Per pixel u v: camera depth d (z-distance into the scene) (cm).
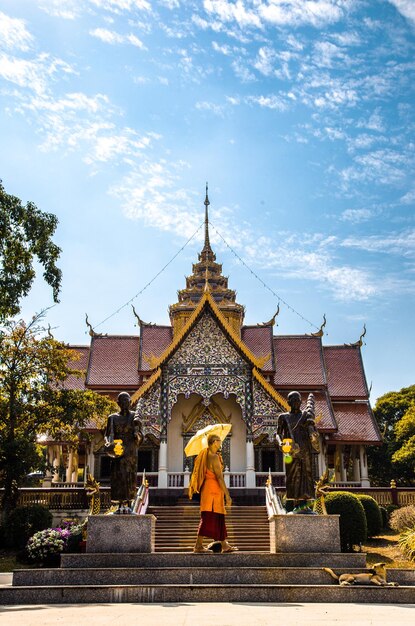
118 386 4475
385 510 3184
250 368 3819
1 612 996
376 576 1249
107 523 1511
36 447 3130
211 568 1315
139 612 974
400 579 1339
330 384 4666
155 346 4747
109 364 4662
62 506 3177
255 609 1017
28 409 3166
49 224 2431
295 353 4750
